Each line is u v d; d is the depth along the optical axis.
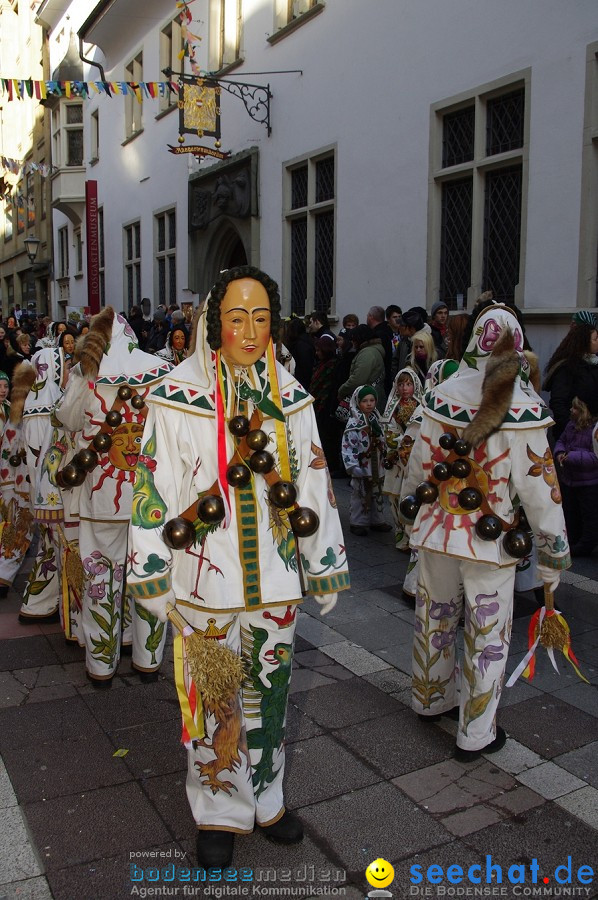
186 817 2.57
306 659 3.81
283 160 11.20
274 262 11.62
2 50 29.22
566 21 6.70
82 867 2.33
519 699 3.40
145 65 16.05
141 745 3.02
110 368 3.38
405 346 7.60
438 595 3.04
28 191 26.38
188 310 11.61
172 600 2.20
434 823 2.55
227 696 2.16
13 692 3.48
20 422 4.61
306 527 2.29
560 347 5.66
